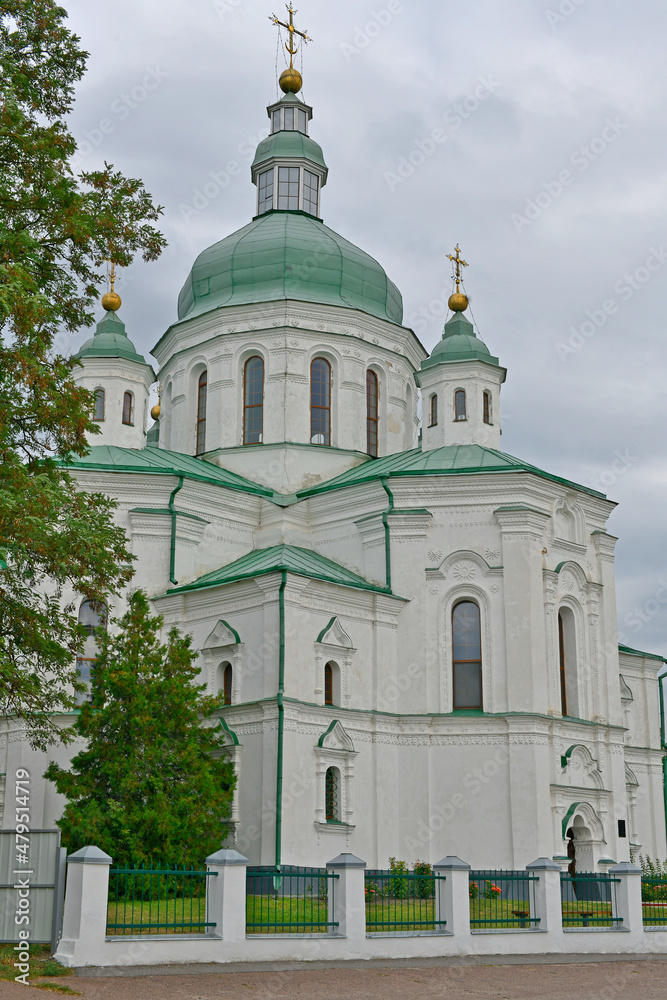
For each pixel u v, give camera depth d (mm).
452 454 43156
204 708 31266
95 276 27891
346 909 24203
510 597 39812
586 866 39469
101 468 40531
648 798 48719
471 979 23328
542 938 26906
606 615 43500
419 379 45938
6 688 26500
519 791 37938
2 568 27953
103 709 30078
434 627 40312
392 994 20953
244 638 37688
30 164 25750
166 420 51438
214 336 48781
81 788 28969
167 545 40719
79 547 25797
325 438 48031
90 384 45156
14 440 25672
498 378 45594
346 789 37031
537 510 40625
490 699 39250
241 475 46844
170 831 28172
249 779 35906
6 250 24281
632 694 49938
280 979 21641
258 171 55469
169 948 21734
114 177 27953
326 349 48281
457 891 26031
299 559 40719
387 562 40781
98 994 18938
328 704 37625
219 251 50781
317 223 53406
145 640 31172
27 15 27062
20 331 23797
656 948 28844
